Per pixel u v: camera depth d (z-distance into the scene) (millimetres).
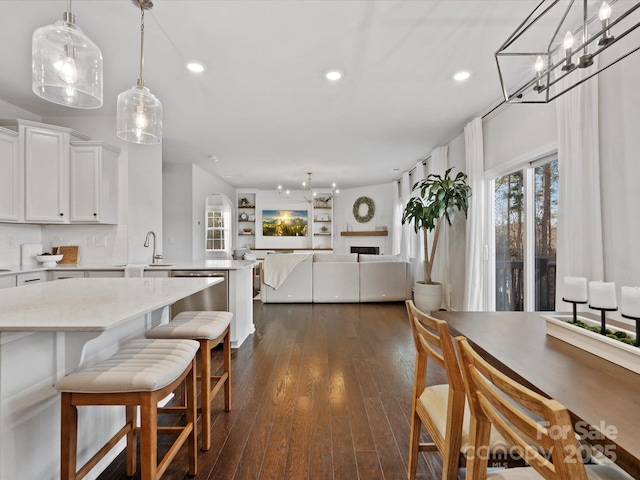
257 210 9914
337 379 2730
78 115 4051
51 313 1291
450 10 2127
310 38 2420
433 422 1370
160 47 2535
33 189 3531
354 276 5902
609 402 894
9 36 2404
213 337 1864
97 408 1682
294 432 1997
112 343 1804
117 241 4109
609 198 2137
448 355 1201
